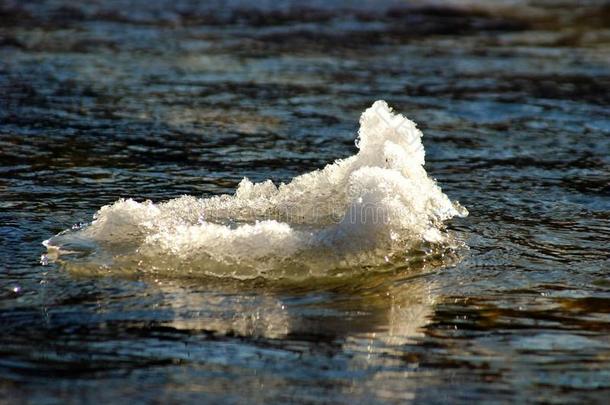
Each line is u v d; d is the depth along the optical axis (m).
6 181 19.19
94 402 10.61
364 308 13.27
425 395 10.92
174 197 18.42
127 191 18.77
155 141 22.70
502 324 12.92
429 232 16.00
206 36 36.50
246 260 14.30
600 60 34.19
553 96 28.67
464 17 42.62
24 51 32.47
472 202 18.58
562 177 20.64
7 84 27.86
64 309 13.02
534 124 25.45
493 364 11.75
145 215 15.71
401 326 12.74
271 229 14.58
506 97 28.45
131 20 39.16
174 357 11.73
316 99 27.47
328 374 11.36
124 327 12.51
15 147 21.78
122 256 14.71
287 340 12.23
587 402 10.86
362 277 14.29
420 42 37.03
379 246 14.75
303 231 15.09
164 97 27.12
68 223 16.62
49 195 18.33
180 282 13.94
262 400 10.71
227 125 24.36
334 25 39.69
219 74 30.27
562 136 24.28
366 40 36.97
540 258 15.47
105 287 13.73
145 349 11.92
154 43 34.78
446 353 12.00
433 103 27.53
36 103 25.92
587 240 16.45
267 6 43.28
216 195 18.61
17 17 38.66
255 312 13.03
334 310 13.19
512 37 38.66
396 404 10.69
